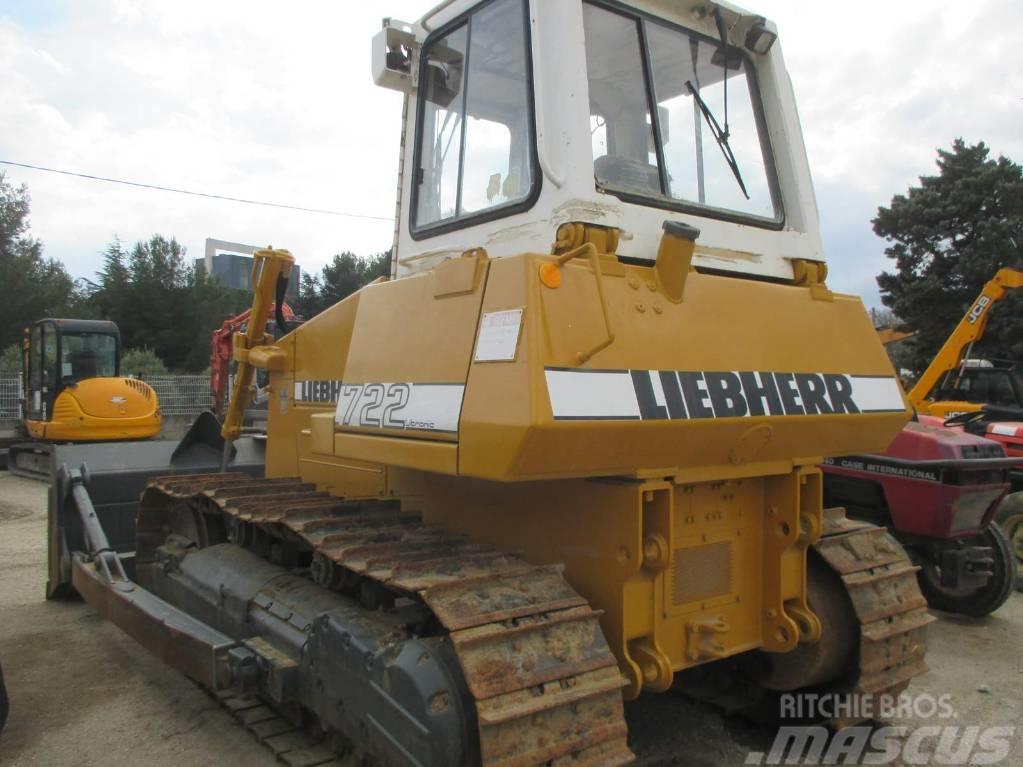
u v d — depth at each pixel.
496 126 3.41
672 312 3.05
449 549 3.22
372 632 3.06
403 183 4.00
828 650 3.76
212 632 3.90
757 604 3.66
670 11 3.65
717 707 4.34
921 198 21.81
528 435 2.55
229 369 15.15
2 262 29.38
